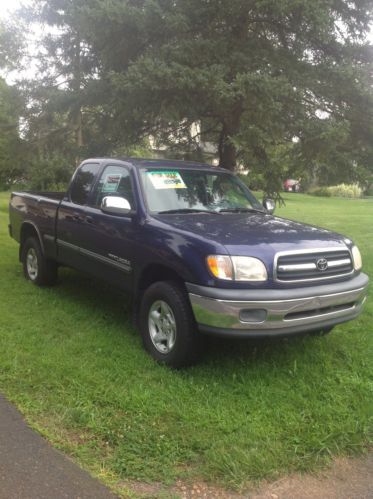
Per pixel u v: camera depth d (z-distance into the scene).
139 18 7.45
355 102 8.17
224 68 7.41
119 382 4.12
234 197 5.78
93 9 7.38
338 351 4.99
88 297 6.51
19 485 2.88
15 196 7.62
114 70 8.29
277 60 7.94
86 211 5.71
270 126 7.66
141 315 4.75
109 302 6.34
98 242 5.43
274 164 8.82
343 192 38.94
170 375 4.29
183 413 3.65
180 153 10.52
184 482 2.98
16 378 4.11
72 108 9.91
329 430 3.54
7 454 3.16
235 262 4.05
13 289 6.75
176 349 4.33
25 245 7.27
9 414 3.62
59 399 3.81
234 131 8.38
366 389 4.18
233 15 7.75
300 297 4.13
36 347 4.77
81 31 8.05
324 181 9.10
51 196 7.14
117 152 10.38
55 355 4.58
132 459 3.14
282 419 3.67
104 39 7.88
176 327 4.32
